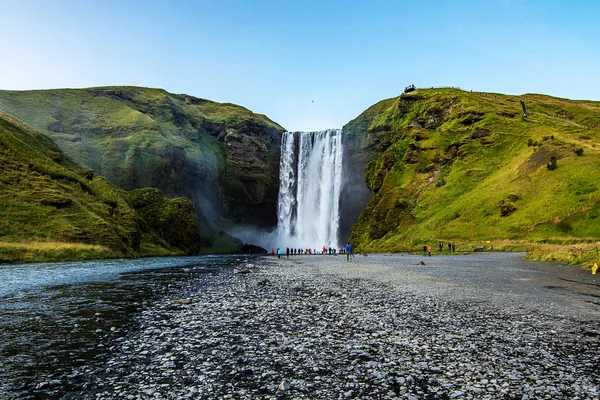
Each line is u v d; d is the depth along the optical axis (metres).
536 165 76.44
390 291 19.52
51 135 112.25
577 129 95.06
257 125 142.12
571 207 58.94
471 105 113.94
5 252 40.38
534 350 9.52
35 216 50.81
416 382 7.39
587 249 37.94
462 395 6.78
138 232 72.81
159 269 35.34
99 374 7.59
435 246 67.88
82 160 105.50
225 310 14.16
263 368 8.08
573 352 9.39
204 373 7.73
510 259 43.75
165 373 7.70
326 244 126.19
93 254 50.22
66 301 16.06
